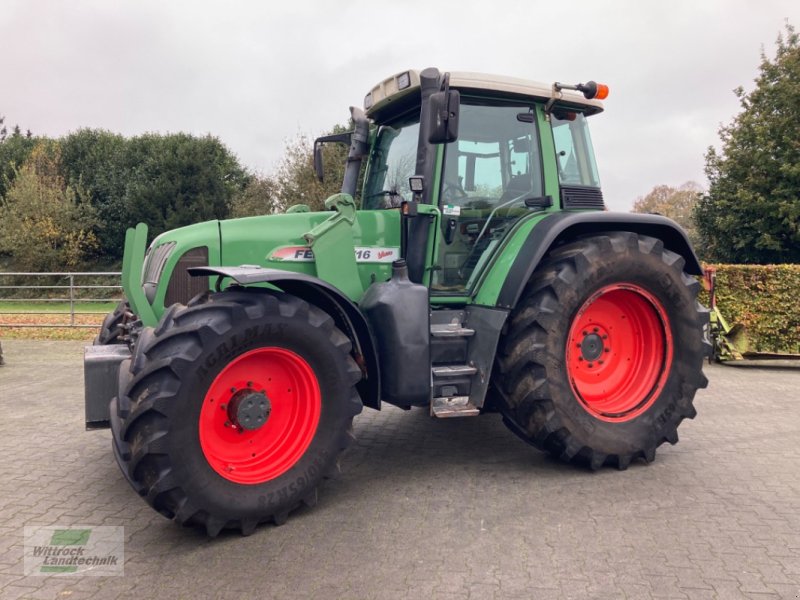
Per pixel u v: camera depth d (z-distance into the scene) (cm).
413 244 408
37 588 271
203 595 264
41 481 401
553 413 386
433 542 310
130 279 400
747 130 1623
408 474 409
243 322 312
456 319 414
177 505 300
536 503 358
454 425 530
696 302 441
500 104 442
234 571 284
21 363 859
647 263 414
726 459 437
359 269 412
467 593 263
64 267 2852
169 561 294
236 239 407
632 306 436
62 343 1062
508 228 437
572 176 477
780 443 477
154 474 296
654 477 401
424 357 374
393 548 304
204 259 409
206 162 2906
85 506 361
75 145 3269
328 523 334
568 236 430
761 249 1631
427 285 414
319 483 345
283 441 339
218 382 320
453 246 430
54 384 712
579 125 484
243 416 322
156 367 295
